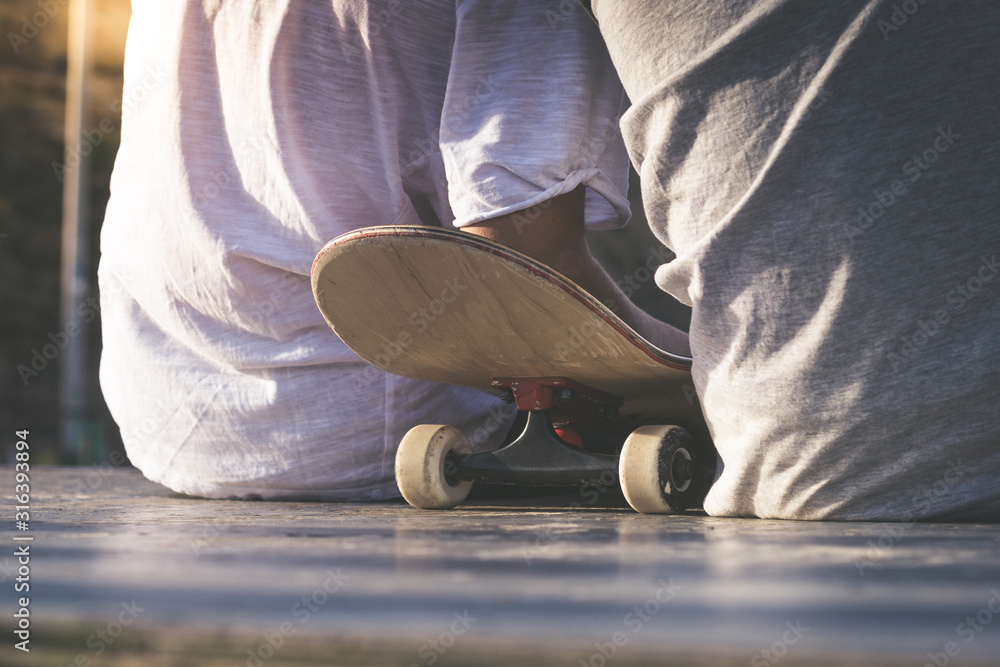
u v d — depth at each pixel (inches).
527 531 42.3
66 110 672.4
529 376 67.6
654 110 58.8
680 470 62.3
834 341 52.4
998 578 24.4
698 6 56.7
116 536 38.0
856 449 52.7
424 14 80.4
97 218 644.7
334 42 77.7
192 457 81.6
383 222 79.4
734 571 25.8
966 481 51.8
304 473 78.7
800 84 53.5
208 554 29.8
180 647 15.8
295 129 76.8
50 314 650.8
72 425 442.9
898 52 51.7
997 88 51.4
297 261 76.7
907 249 51.3
